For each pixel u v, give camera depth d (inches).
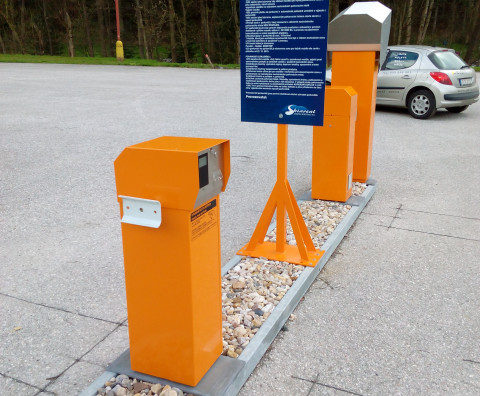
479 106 520.7
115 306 137.9
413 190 246.8
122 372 102.6
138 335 98.3
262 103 146.5
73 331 125.7
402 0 1293.1
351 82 222.8
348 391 104.7
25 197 229.5
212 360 103.3
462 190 246.2
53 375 109.1
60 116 431.5
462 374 109.9
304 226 162.4
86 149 319.3
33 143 333.1
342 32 214.2
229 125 404.8
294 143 349.4
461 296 143.9
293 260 157.6
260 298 134.2
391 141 357.7
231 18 1489.9
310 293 146.5
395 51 451.2
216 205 96.3
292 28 135.5
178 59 1643.7
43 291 145.6
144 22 1582.2
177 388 96.6
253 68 144.2
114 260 166.9
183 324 93.0
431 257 170.2
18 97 538.0
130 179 88.8
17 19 1690.5
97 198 229.5
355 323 130.4
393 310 136.6
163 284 92.0
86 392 98.0
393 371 111.1
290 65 139.0
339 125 202.7
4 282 150.7
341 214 200.5
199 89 639.1
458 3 1617.9
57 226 196.1
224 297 135.6
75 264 163.5
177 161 83.7
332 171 210.8
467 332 126.0
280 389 105.2
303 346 120.5
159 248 90.2
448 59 434.9
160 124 402.9
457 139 364.5
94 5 1643.7
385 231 193.9
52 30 1755.7
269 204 160.2
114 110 467.5
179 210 86.4
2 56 1136.2
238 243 179.9
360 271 160.4
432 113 434.3
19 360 114.1
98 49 1807.3
